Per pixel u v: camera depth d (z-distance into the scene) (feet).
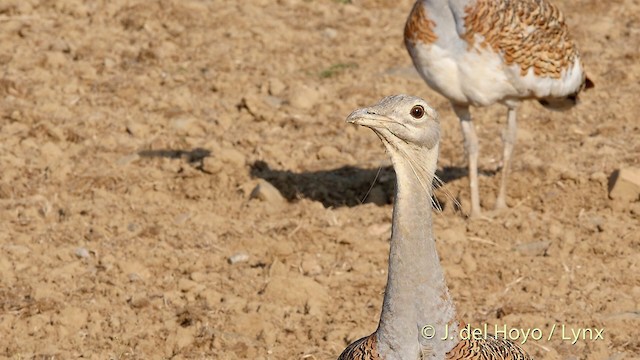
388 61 68.95
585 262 45.62
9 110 60.80
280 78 66.74
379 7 78.02
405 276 28.32
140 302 42.63
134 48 70.08
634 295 43.09
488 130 59.16
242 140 58.23
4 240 47.67
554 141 57.77
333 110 62.59
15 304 42.75
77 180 53.67
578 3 75.61
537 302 42.52
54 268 45.37
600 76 65.21
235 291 43.75
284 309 42.45
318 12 76.74
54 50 69.15
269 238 47.75
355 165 55.98
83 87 64.69
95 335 40.63
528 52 45.50
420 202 28.07
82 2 76.28
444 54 45.68
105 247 47.34
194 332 40.57
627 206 50.31
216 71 67.36
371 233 48.47
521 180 52.29
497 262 45.60
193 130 59.62
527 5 45.68
